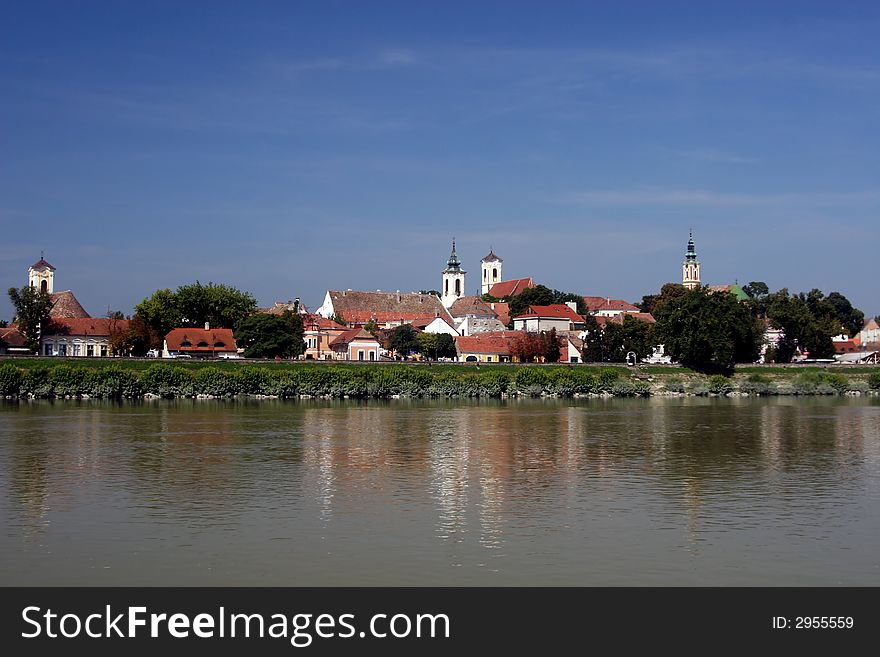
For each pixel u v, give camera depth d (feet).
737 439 315.99
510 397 561.02
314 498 197.16
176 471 233.96
